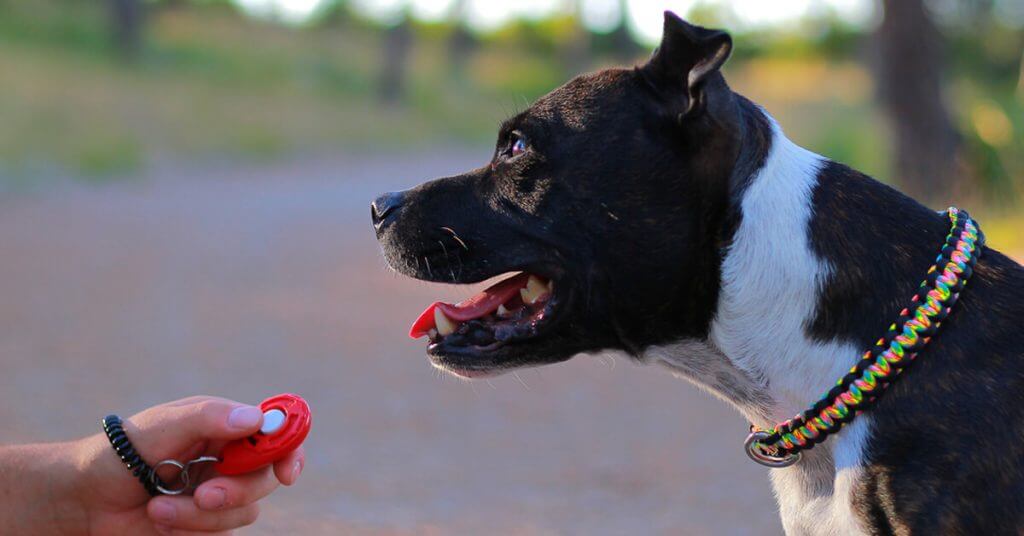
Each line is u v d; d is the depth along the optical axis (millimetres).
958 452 2691
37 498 2896
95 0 32188
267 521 4430
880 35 12383
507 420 6191
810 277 2943
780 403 3020
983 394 2730
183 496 2770
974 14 34625
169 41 31375
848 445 2855
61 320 8031
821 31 48094
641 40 48938
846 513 2859
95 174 17484
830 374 2908
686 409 6508
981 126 12211
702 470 5355
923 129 12180
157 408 2824
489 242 3314
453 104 36000
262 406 2744
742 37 46281
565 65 47062
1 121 19141
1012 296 2871
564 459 5500
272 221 14766
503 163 3346
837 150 15766
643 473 5293
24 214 13633
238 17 39875
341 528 4398
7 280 9445
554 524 4578
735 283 3012
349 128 27875
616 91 3174
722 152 3010
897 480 2750
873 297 2885
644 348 3219
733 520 4672
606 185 3121
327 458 5387
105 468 2822
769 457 3018
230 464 2652
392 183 20438
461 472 5246
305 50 36656
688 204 3066
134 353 7207
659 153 3086
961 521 2662
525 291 3385
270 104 28172
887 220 2982
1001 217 11070
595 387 7004
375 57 38344
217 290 9633
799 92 36688
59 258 10719
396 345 7926
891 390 2811
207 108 25234
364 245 12945
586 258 3164
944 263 2879
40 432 5422
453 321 3395
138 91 24828
